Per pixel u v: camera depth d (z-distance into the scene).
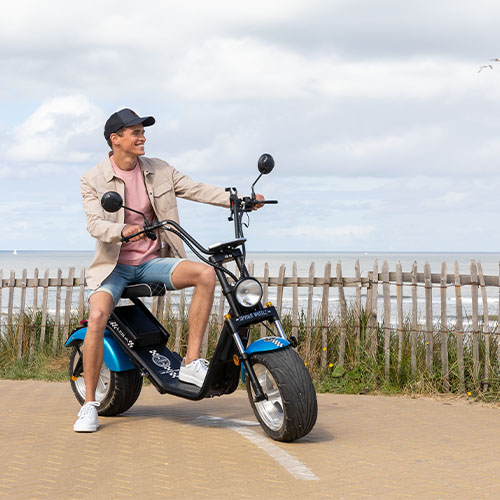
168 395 6.93
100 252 5.22
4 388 7.48
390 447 4.59
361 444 4.66
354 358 7.94
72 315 10.03
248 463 4.14
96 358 5.12
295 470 3.99
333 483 3.75
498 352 7.22
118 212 5.24
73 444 4.61
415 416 5.80
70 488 3.65
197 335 5.05
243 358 4.53
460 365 7.21
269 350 4.55
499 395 6.80
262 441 4.68
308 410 4.45
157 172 5.44
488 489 3.67
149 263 5.30
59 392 7.15
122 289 5.31
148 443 4.64
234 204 4.97
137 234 4.79
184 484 3.72
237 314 4.64
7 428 5.13
